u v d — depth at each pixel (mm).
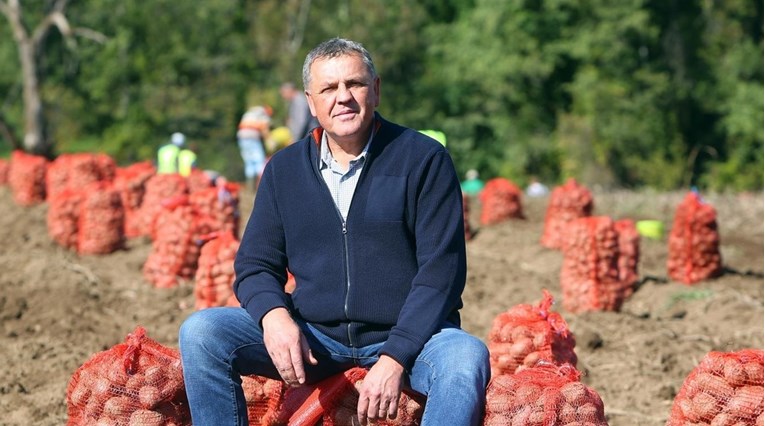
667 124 48469
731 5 49750
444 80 49906
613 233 10844
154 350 5383
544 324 6195
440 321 5109
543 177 48938
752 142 49062
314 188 5363
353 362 5414
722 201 23078
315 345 5375
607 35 47344
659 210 22281
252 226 5527
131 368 5312
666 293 12125
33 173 19359
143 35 52875
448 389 4887
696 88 49281
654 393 8117
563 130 47281
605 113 47156
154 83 52281
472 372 4934
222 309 5332
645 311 11438
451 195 5289
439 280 5172
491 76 48406
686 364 8945
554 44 48188
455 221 5266
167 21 52312
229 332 5215
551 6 47406
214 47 52562
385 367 4980
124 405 5191
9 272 12492
